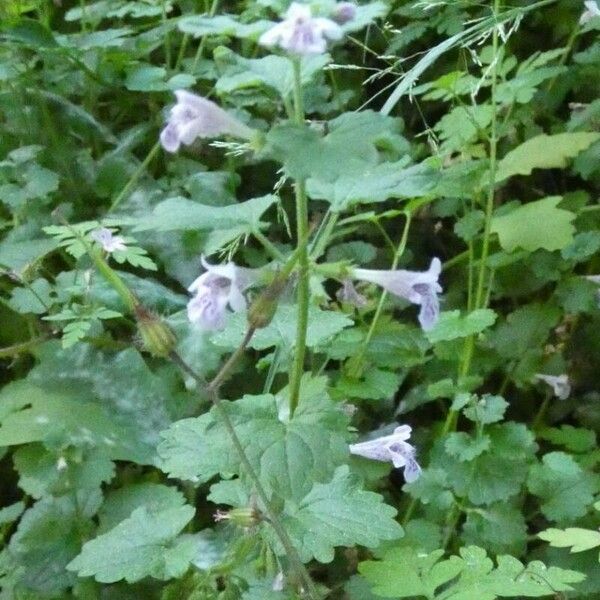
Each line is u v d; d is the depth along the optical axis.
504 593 0.23
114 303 0.33
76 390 0.33
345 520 0.23
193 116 0.19
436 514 0.31
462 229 0.36
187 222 0.21
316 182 0.21
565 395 0.36
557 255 0.37
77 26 0.50
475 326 0.31
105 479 0.29
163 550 0.23
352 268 0.20
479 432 0.30
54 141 0.41
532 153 0.35
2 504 0.35
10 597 0.28
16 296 0.32
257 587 0.23
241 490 0.24
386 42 0.45
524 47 0.46
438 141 0.39
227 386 0.35
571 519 0.29
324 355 0.36
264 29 0.18
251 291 0.25
